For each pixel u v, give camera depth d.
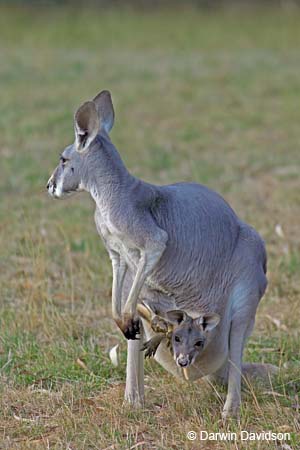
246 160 20.72
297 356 10.31
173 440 8.23
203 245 8.26
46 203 17.17
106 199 7.97
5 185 18.39
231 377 8.64
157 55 34.50
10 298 12.20
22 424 8.66
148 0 46.38
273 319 11.34
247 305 8.61
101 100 8.35
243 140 22.67
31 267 13.38
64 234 13.66
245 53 34.94
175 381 9.45
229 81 29.39
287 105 26.20
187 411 8.81
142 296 8.45
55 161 20.41
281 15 44.06
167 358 8.65
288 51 35.56
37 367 9.93
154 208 8.14
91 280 12.73
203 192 8.57
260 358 10.25
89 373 9.86
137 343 8.81
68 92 27.66
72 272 12.97
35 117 24.58
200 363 8.55
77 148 8.00
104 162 7.99
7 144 21.98
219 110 25.81
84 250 14.12
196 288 8.34
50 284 12.67
